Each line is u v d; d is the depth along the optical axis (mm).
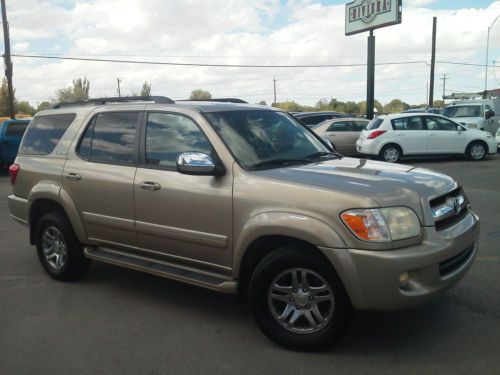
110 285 5480
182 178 4371
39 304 4965
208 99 5527
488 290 4910
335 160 4664
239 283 4125
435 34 36906
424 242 3584
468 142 16375
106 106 5270
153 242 4672
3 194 12344
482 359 3635
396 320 4297
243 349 3910
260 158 4305
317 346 3756
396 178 3914
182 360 3771
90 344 4066
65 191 5332
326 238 3525
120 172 4852
